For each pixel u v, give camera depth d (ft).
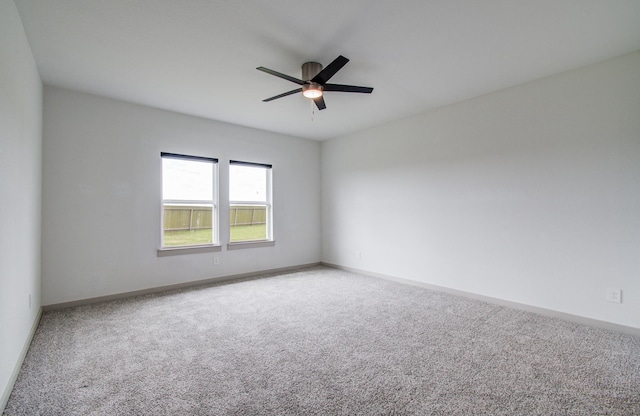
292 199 18.12
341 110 13.66
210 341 8.27
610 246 9.02
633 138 8.66
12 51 6.30
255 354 7.53
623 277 8.79
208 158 14.74
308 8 6.76
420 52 8.70
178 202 14.06
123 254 12.32
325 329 9.07
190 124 14.19
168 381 6.35
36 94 9.31
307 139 18.89
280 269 17.49
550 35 7.86
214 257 14.89
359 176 17.01
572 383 6.24
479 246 12.01
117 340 8.30
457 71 9.90
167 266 13.43
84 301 11.41
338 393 5.93
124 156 12.38
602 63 9.20
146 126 12.93
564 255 9.88
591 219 9.36
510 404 5.58
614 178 8.96
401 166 14.90
